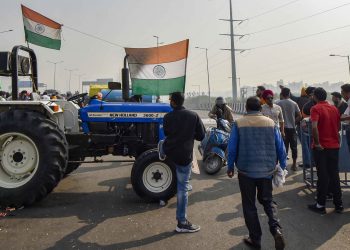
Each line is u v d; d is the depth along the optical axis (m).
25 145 5.29
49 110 5.42
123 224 4.45
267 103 6.93
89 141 5.91
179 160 4.14
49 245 3.82
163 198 5.27
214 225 4.43
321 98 4.93
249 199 3.79
